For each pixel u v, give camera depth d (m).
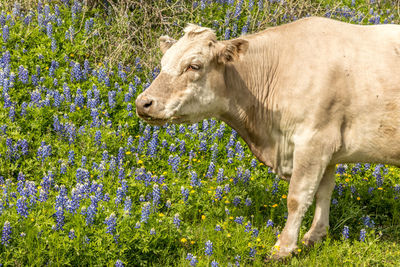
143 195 10.09
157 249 8.93
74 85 13.14
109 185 10.22
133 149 11.70
